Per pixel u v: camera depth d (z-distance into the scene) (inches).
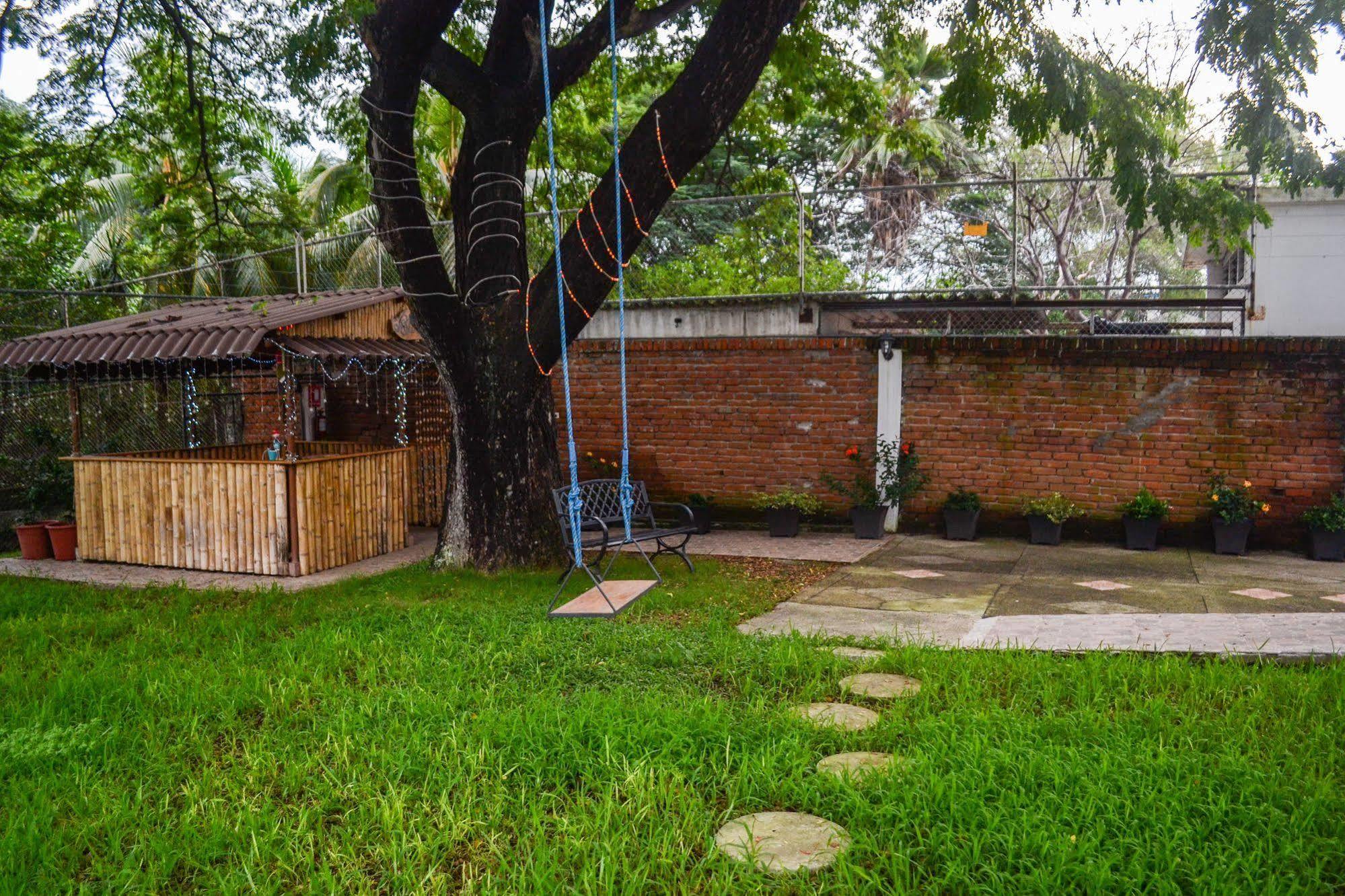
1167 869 127.7
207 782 167.2
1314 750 168.4
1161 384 411.2
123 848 146.1
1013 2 354.0
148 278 631.8
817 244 504.1
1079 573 356.5
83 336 421.4
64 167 503.8
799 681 223.3
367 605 310.2
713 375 483.5
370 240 755.4
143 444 544.1
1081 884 127.3
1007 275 498.9
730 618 288.4
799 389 468.1
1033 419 431.2
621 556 399.2
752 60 329.7
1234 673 214.4
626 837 142.1
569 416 265.3
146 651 256.5
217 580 371.6
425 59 303.3
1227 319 507.2
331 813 157.2
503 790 159.2
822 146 1111.6
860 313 509.0
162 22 420.5
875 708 203.9
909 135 504.1
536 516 363.9
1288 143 318.3
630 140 340.2
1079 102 346.9
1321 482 391.2
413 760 172.7
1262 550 400.2
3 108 644.1
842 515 463.8
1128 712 193.6
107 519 409.7
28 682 227.3
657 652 243.9
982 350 435.2
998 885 125.6
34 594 341.1
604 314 521.3
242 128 486.9
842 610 302.2
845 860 133.2
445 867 139.4
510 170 353.7
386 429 536.4
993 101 370.3
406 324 471.8
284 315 401.7
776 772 166.2
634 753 174.4
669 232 514.0
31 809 155.4
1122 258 817.5
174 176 570.9
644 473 499.8
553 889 128.3
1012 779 156.5
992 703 198.4
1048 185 804.6
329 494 389.4
